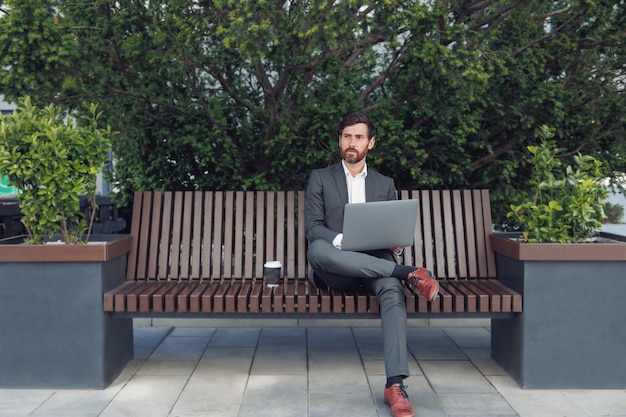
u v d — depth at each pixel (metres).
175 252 4.03
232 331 4.74
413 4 3.83
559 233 3.53
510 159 4.79
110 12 4.16
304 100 4.53
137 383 3.52
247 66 4.47
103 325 3.40
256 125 4.83
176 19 3.80
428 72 4.16
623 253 3.37
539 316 3.40
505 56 4.40
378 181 3.73
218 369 3.79
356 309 3.39
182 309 3.40
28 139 3.33
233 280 4.02
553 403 3.20
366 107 4.81
